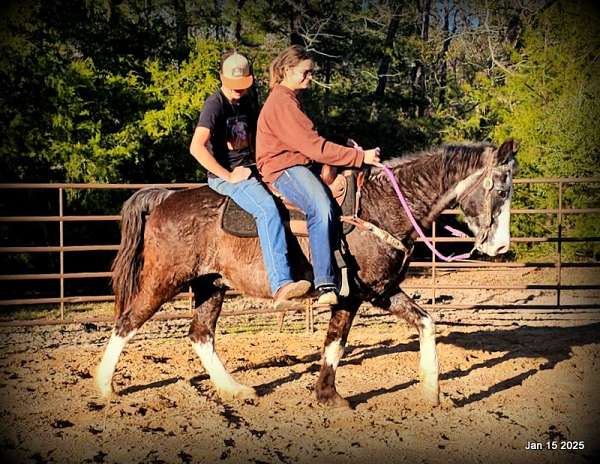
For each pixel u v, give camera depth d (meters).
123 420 5.08
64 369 6.56
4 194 13.73
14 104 13.44
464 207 4.95
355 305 5.14
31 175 13.93
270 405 5.39
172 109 14.13
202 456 4.47
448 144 5.07
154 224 5.35
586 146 15.95
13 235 14.02
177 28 18.45
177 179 15.29
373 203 5.01
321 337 7.97
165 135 14.63
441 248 18.19
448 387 5.82
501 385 5.89
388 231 4.98
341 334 5.20
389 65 22.03
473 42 22.50
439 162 4.97
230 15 19.70
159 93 14.76
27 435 4.83
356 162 4.81
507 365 6.49
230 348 7.34
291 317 9.97
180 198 5.38
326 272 4.74
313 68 4.84
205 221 5.21
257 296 5.16
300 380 6.05
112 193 14.05
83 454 4.52
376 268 4.93
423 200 5.02
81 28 15.11
